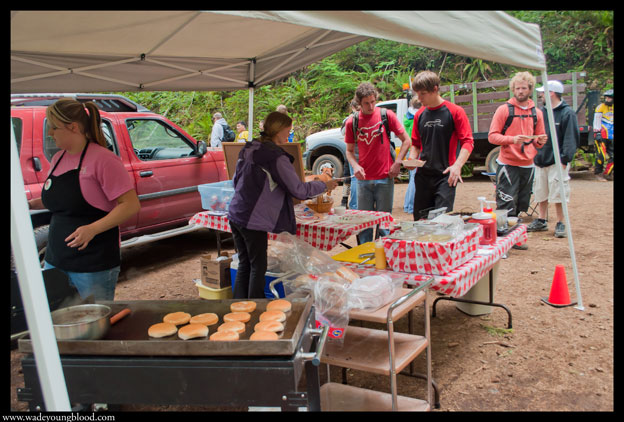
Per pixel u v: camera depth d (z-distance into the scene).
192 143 6.22
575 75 9.50
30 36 2.88
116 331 2.22
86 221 2.66
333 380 3.07
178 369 1.91
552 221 7.03
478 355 3.30
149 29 3.30
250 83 5.36
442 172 4.23
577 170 11.87
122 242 5.26
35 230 4.43
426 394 2.85
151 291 5.01
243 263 3.59
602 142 10.50
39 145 4.60
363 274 2.92
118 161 2.64
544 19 16.45
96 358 1.96
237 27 3.74
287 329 2.15
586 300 4.13
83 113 2.60
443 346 3.46
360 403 2.52
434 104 4.18
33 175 4.53
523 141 5.37
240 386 1.89
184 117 19.53
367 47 19.27
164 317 2.30
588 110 10.48
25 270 1.58
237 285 3.60
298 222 3.99
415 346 2.55
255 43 4.41
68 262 2.65
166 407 2.77
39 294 1.60
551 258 5.32
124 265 6.03
